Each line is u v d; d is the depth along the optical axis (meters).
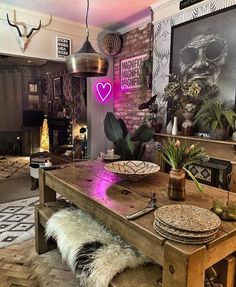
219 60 2.74
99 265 1.32
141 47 3.96
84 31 4.11
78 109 5.36
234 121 2.57
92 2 3.20
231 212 1.28
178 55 3.21
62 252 1.59
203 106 2.68
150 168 2.07
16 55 3.49
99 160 2.68
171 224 1.08
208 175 2.82
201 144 2.81
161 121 3.57
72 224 1.75
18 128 7.25
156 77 3.63
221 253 1.16
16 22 3.42
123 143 2.88
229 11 2.61
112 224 1.42
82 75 2.26
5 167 5.57
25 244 2.31
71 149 4.97
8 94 7.08
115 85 4.63
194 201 1.53
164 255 1.07
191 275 0.99
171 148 1.53
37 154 4.41
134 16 3.74
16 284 1.78
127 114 4.39
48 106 7.08
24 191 3.85
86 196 1.62
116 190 1.72
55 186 2.06
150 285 1.20
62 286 1.76
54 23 3.76
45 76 7.07
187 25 3.06
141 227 1.20
